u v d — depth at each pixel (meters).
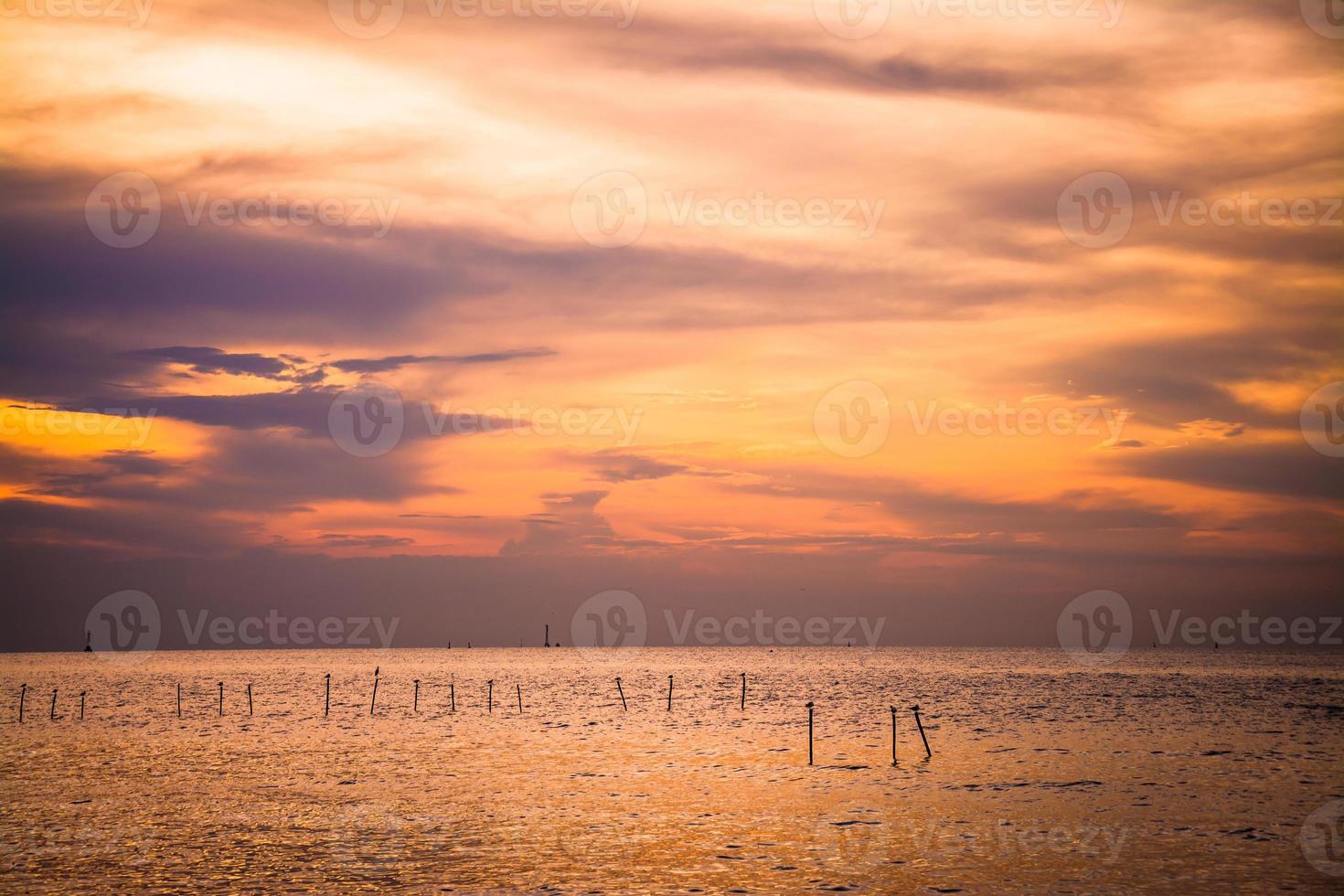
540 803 40.06
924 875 28.98
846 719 80.50
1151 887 27.77
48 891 27.47
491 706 93.19
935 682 149.00
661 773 48.31
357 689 128.50
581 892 27.27
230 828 35.28
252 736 66.81
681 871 29.36
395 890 27.55
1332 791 42.78
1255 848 32.22
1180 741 62.22
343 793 42.78
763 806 39.12
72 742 63.03
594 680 157.50
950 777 46.88
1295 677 165.62
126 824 36.16
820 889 27.61
